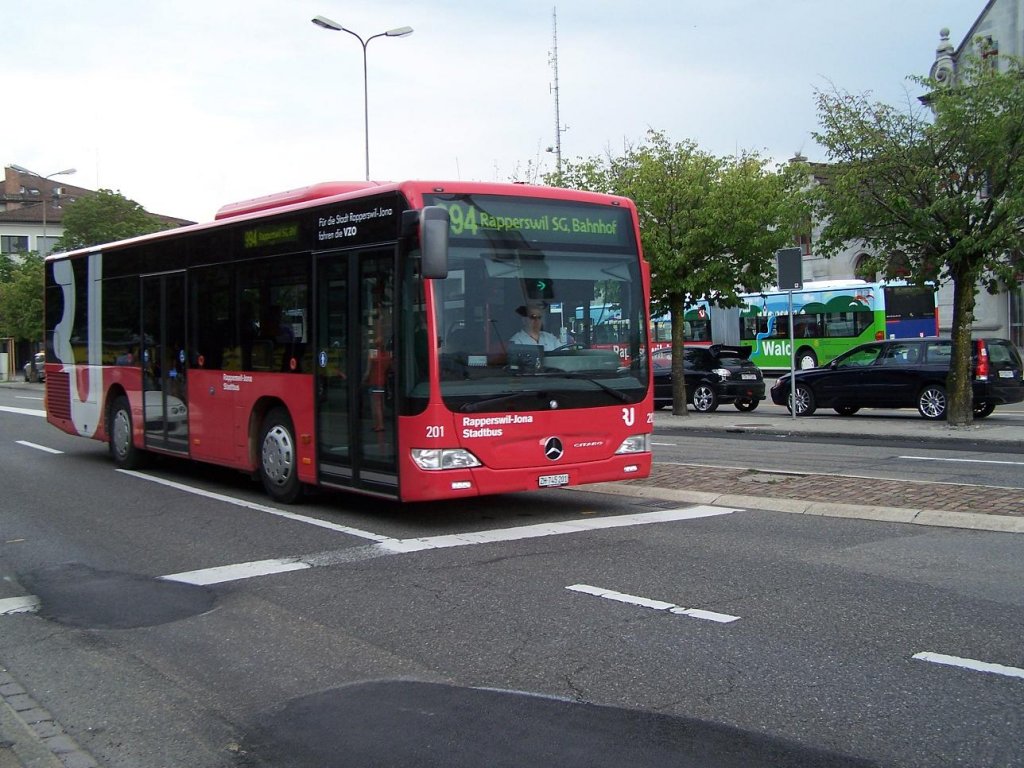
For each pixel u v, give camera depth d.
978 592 6.74
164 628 6.47
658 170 22.42
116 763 4.41
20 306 55.56
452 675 5.40
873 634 5.88
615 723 4.66
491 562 7.99
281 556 8.44
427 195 9.01
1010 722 4.55
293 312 10.57
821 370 22.92
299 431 10.54
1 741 4.62
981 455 14.83
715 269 22.11
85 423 15.84
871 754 4.25
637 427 10.01
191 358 12.58
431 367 8.80
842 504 9.94
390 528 9.55
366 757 4.37
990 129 16.80
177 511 10.86
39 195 91.94
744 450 16.12
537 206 9.53
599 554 8.19
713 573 7.45
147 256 13.70
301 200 11.20
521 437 9.22
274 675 5.52
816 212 19.72
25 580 7.88
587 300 9.77
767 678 5.20
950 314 37.06
